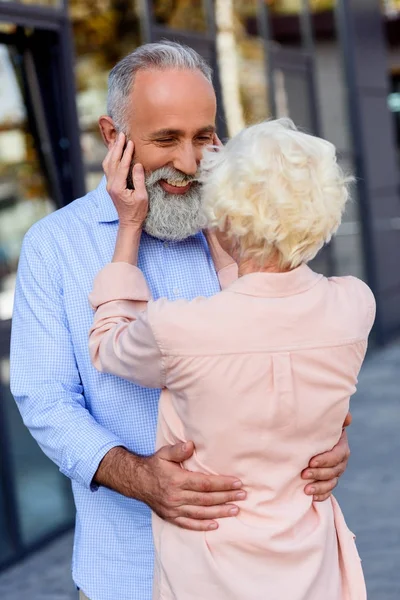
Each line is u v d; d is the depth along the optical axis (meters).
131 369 2.21
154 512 2.23
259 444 2.12
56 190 5.92
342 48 11.01
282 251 2.12
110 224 2.56
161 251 2.60
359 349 2.20
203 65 2.47
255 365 2.09
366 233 11.36
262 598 2.09
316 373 2.13
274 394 2.10
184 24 7.68
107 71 6.39
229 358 2.08
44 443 2.41
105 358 2.29
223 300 2.12
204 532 2.14
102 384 2.47
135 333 2.17
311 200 2.09
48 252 2.52
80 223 2.56
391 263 12.09
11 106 5.64
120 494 2.45
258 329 2.10
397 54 15.72
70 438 2.35
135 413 2.47
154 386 2.22
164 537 2.21
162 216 2.46
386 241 11.94
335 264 10.80
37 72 5.81
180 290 2.60
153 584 2.30
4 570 5.43
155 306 2.14
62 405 2.39
